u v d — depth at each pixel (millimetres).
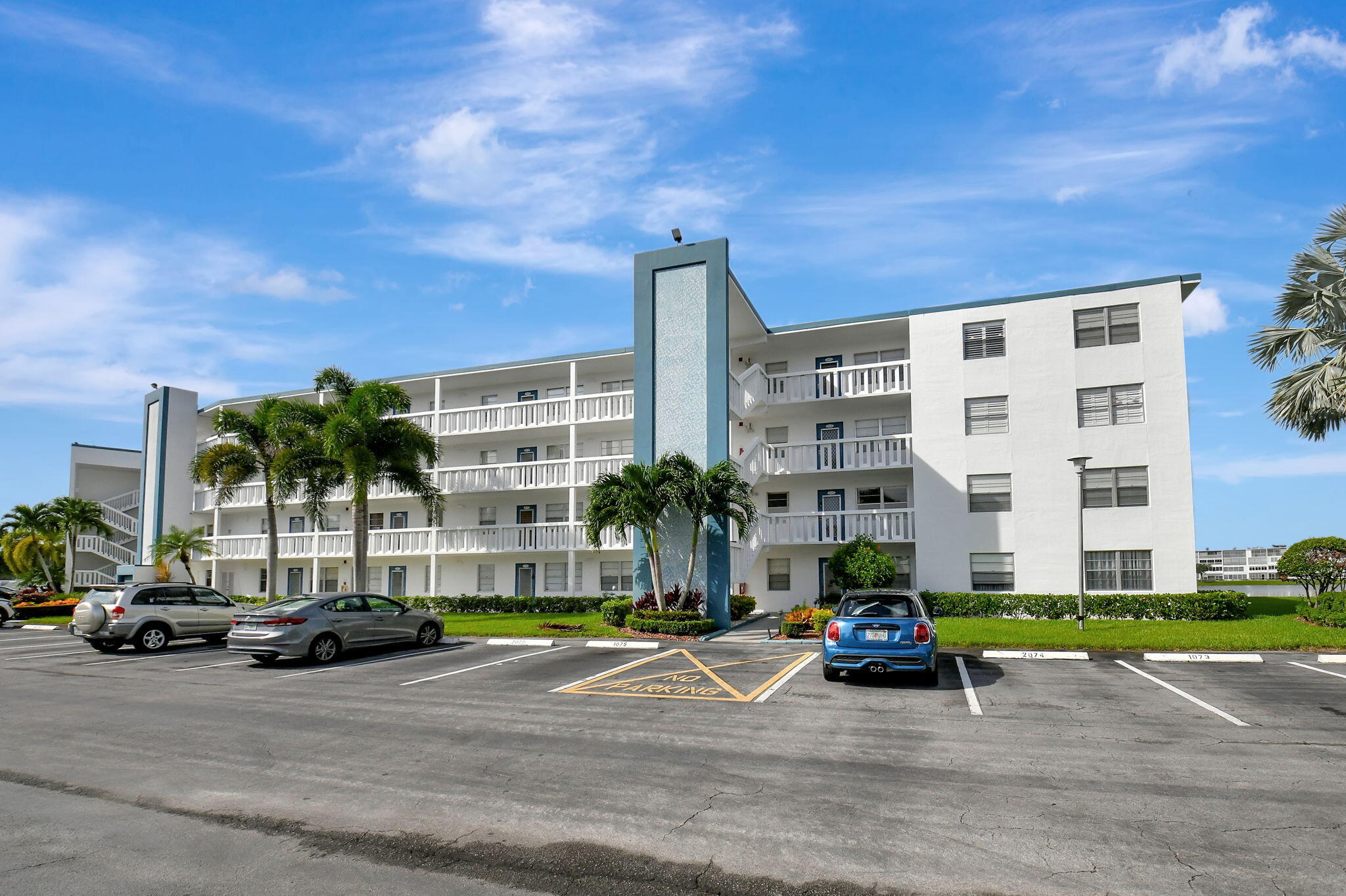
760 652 17000
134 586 19719
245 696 12766
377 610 17703
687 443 23172
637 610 21453
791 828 6465
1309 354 18406
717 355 23078
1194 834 6246
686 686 12914
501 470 30922
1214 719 10305
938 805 6977
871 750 8875
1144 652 16141
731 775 7953
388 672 15023
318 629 16391
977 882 5430
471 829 6527
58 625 28062
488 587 32531
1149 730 9703
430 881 5531
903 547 27312
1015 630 18938
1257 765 8203
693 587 22188
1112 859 5781
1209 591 23047
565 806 7059
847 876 5539
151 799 7406
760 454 26859
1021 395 24984
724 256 23406
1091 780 7684
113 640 19125
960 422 25500
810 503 28672
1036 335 25078
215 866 5793
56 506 42219
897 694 12117
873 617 12789
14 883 5492
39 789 7773
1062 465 24391
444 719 10789
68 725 10773
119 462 46375
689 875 5594
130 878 5578
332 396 35812
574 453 29547
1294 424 19016
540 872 5668
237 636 16312
